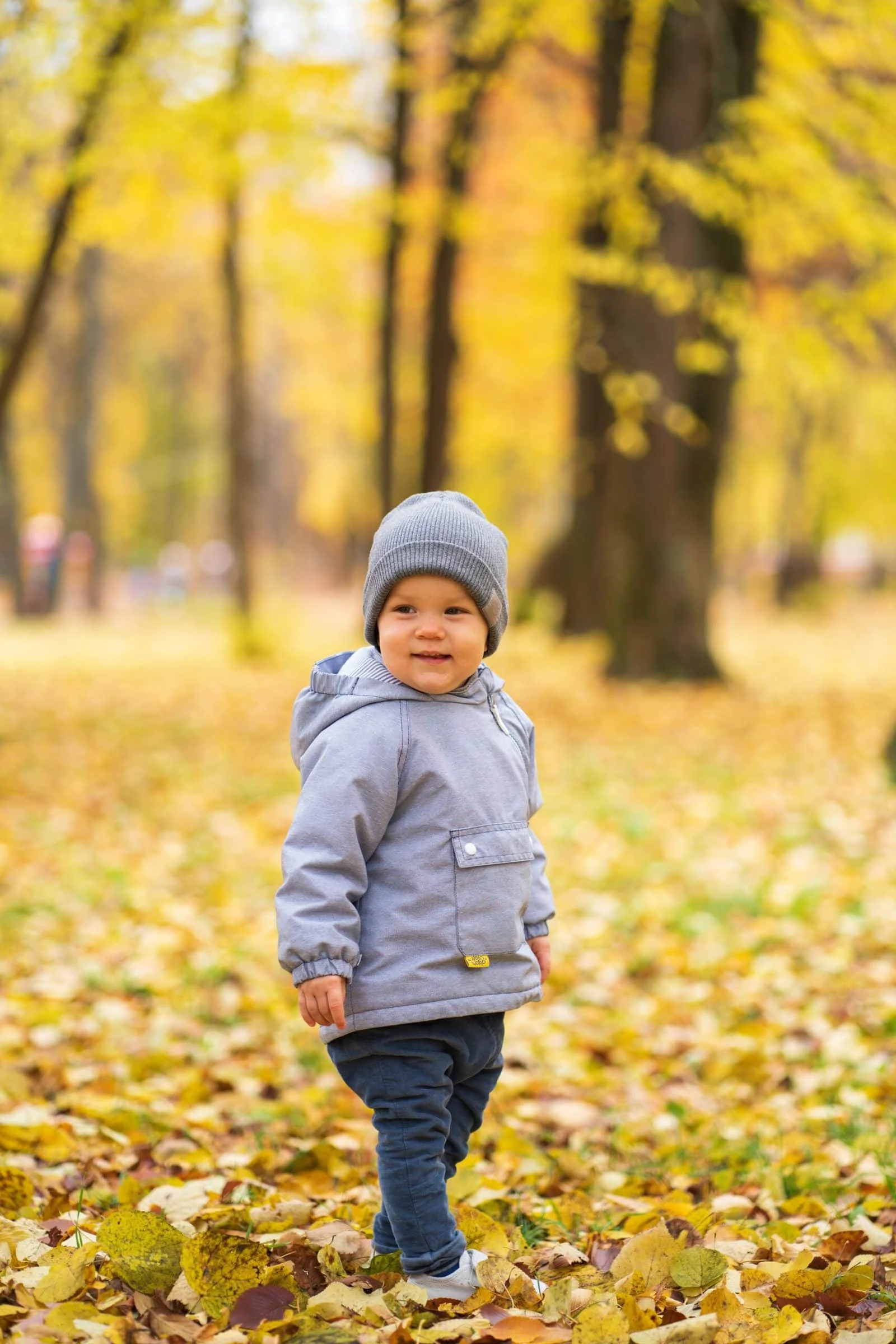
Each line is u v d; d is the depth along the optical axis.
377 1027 2.82
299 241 18.92
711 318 15.33
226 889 8.39
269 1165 4.16
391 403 17.81
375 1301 2.76
